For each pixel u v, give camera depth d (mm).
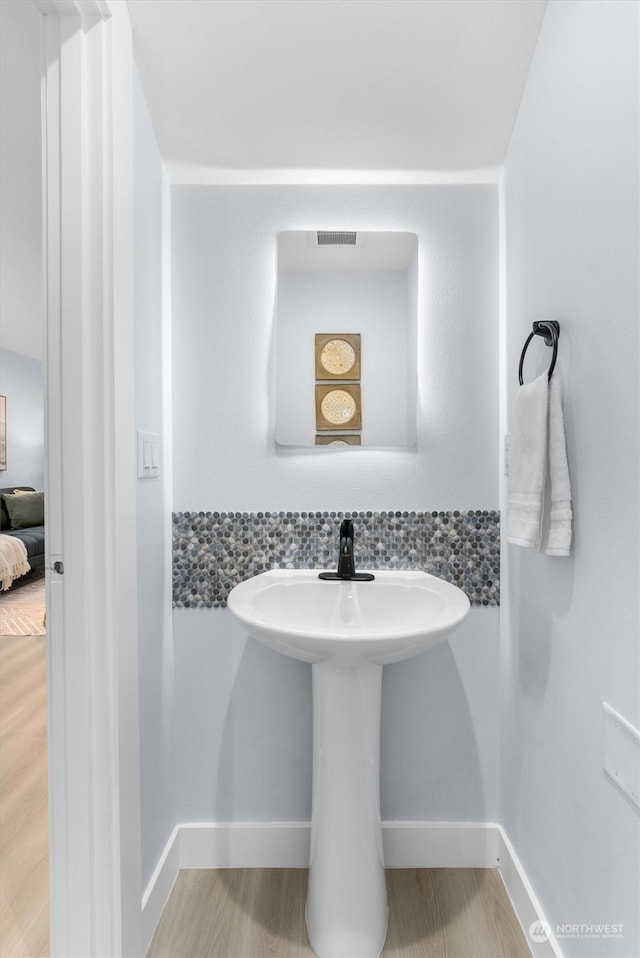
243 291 1624
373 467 1627
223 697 1616
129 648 1161
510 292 1534
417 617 1413
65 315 1080
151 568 1405
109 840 1106
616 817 928
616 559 933
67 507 1090
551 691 1222
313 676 1396
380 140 1521
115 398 1098
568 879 1120
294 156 1561
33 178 2029
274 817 1613
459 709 1621
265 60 1326
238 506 1618
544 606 1265
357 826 1302
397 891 1500
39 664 3074
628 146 884
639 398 859
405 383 1631
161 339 1517
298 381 1628
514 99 1416
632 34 867
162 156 1543
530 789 1352
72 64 1075
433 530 1624
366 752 1314
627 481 896
